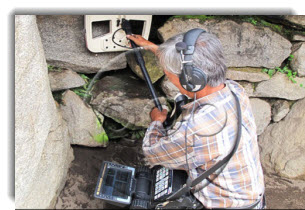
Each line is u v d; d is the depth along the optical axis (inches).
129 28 60.0
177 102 56.2
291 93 74.2
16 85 46.9
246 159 44.6
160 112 59.9
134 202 56.2
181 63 38.9
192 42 38.4
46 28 59.7
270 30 66.3
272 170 76.6
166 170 56.3
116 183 59.4
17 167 50.3
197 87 39.9
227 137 41.9
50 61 64.8
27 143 51.8
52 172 62.9
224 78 41.8
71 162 73.2
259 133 81.3
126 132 77.1
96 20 57.7
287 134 76.1
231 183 45.5
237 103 44.3
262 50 68.2
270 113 78.5
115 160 73.5
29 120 51.5
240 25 64.7
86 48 64.8
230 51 67.7
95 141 74.4
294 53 70.2
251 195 46.7
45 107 56.9
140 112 71.3
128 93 69.6
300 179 73.2
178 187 52.9
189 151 43.2
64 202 67.4
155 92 63.7
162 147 45.8
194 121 41.9
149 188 58.5
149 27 62.5
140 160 73.4
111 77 72.4
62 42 62.5
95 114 71.9
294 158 73.7
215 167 43.7
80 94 69.2
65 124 69.5
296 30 68.2
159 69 65.4
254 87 74.4
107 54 67.2
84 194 68.9
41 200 60.1
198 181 45.6
